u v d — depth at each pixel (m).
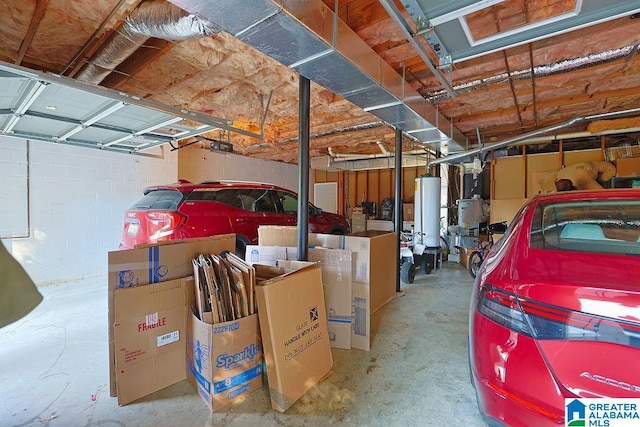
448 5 1.86
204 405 1.79
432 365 2.25
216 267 2.01
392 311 3.38
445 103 3.95
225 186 3.93
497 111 4.43
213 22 1.71
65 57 2.74
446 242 6.68
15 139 4.00
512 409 1.14
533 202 1.80
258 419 1.68
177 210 3.39
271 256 2.86
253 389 1.91
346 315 2.52
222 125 3.43
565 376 1.06
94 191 4.76
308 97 2.51
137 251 1.91
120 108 2.73
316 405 1.79
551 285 1.11
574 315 1.05
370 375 2.12
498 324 1.22
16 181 4.01
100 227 4.83
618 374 0.99
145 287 1.90
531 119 4.80
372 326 2.97
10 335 2.72
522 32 2.17
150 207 3.53
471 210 6.22
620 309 0.99
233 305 1.88
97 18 2.17
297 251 2.53
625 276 1.11
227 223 3.71
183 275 2.13
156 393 1.90
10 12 2.11
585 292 1.05
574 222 1.54
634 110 3.83
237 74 3.21
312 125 5.03
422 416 1.70
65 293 3.94
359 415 1.71
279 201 4.55
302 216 2.49
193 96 3.81
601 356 1.01
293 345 1.87
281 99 4.05
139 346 1.87
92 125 3.23
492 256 1.73
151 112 2.87
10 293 0.85
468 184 7.12
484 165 6.61
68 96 2.44
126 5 2.04
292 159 8.38
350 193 9.70
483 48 2.36
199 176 6.69
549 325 1.09
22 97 2.48
